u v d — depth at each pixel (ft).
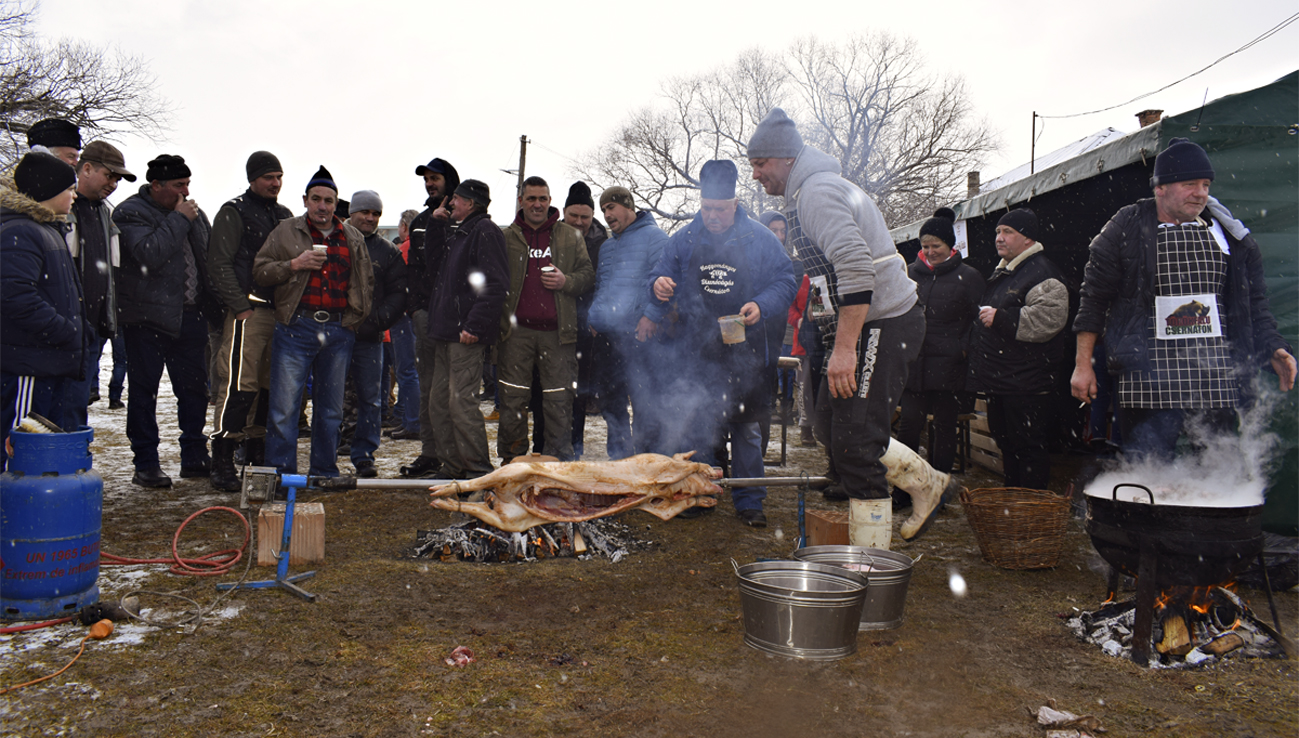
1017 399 16.43
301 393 18.03
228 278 17.78
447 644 9.73
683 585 12.42
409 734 7.48
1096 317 13.04
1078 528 16.24
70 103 79.10
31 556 10.18
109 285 16.26
